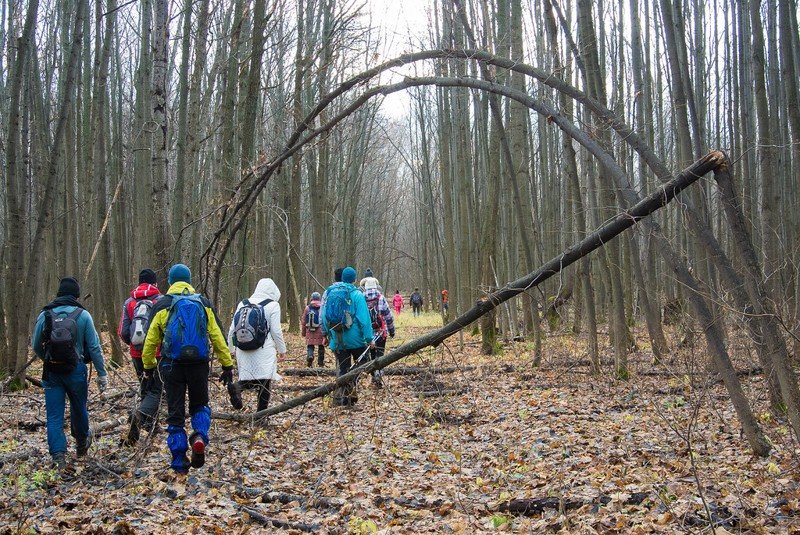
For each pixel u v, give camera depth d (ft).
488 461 23.13
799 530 14.61
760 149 34.01
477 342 66.74
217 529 16.51
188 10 46.21
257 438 24.79
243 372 28.30
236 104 57.98
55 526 16.14
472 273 65.26
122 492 19.26
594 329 39.58
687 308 30.45
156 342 21.34
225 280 48.16
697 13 58.49
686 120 33.99
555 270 21.26
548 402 33.24
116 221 64.18
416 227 166.09
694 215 20.24
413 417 30.58
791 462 19.38
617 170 22.72
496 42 48.65
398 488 20.27
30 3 36.14
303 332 47.73
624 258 60.85
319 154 76.18
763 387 25.98
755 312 19.11
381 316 38.91
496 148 58.65
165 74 34.17
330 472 22.13
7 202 37.19
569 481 19.69
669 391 31.68
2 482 19.42
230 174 43.19
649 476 19.49
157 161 33.88
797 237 42.11
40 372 41.88
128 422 26.32
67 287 22.47
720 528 14.71
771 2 47.44
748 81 56.13
